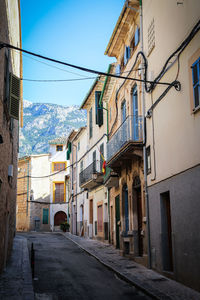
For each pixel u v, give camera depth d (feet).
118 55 63.21
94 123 89.56
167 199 40.57
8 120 40.27
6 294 29.84
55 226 148.46
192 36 32.50
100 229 83.15
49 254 60.80
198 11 31.73
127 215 57.00
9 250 52.75
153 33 44.19
